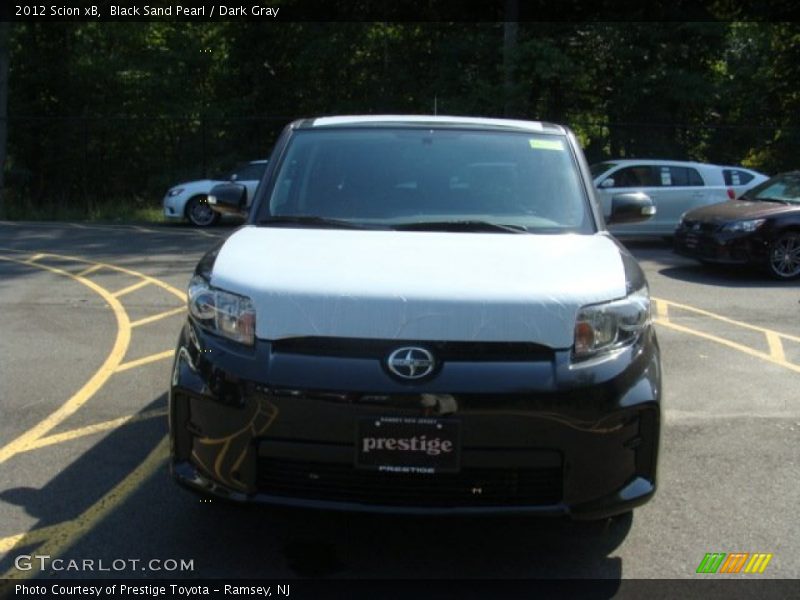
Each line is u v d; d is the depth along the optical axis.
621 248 4.09
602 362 3.32
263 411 3.23
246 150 24.27
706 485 4.44
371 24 24.42
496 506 3.24
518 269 3.55
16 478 4.41
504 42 22.03
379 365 3.22
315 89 25.11
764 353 7.32
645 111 22.56
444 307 3.26
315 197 4.42
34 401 5.73
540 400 3.19
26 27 22.70
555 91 22.91
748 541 3.83
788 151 22.36
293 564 3.57
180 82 23.86
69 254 13.21
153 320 8.30
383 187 4.45
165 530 3.86
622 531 3.92
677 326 8.40
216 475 3.36
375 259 3.62
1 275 10.91
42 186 23.36
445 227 4.17
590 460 3.25
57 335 7.62
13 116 22.81
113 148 23.69
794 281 11.36
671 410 5.75
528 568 3.58
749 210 11.60
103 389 6.02
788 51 23.52
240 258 3.68
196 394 3.38
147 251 13.70
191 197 18.23
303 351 3.29
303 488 3.29
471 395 3.17
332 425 3.20
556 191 4.47
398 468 3.20
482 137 4.80
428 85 24.20
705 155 22.69
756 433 5.28
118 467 4.59
